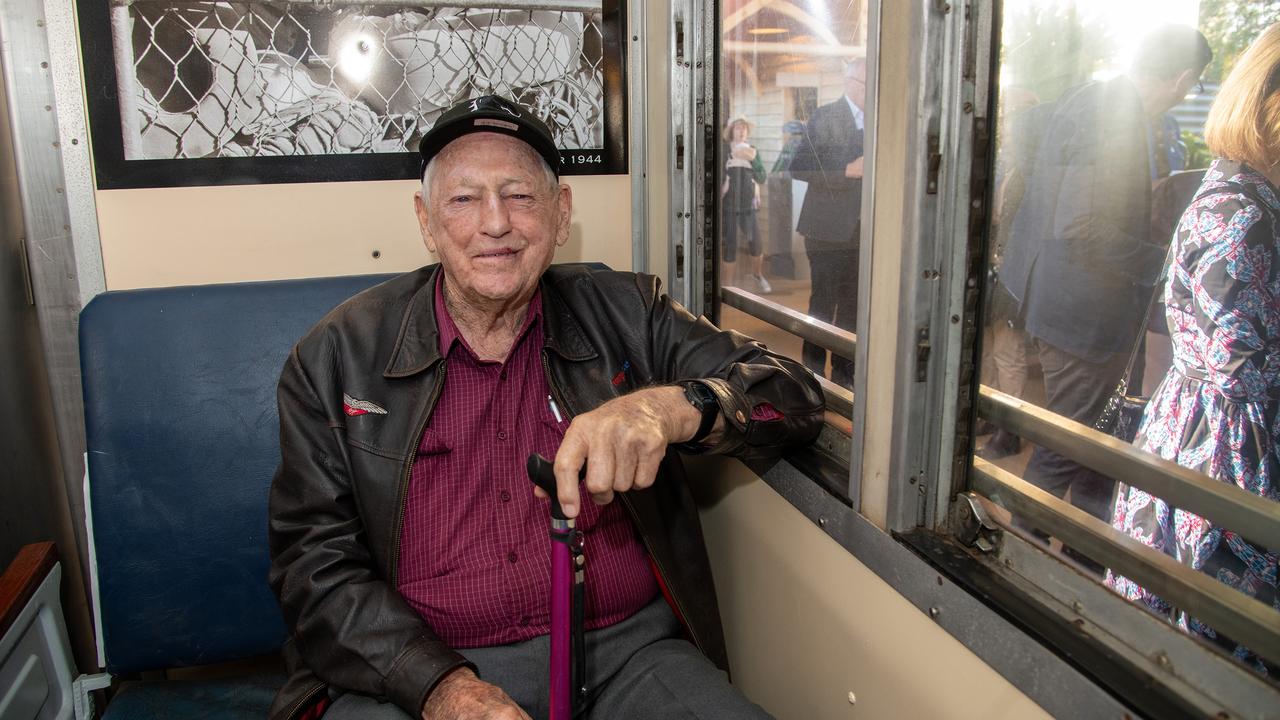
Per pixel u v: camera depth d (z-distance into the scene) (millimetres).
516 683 1248
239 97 1689
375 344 1318
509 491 1288
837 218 1320
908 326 1006
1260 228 917
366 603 1180
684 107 1724
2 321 1596
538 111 1838
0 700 1237
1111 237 991
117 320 1468
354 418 1270
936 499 1063
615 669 1315
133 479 1421
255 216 1743
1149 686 749
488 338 1348
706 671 1269
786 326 1523
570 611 1070
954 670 985
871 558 1121
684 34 1690
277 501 1282
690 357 1416
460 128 1239
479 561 1257
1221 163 925
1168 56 907
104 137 1647
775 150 1494
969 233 987
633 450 1104
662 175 1827
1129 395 1043
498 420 1306
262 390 1484
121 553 1410
